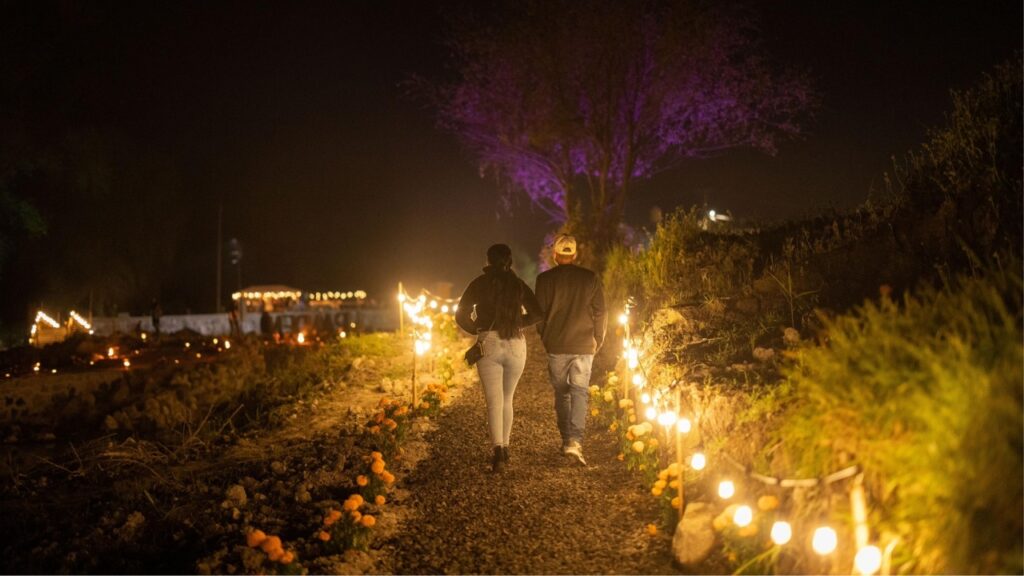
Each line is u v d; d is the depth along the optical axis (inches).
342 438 321.7
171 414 469.4
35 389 536.4
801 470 171.6
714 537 184.4
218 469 310.3
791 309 274.4
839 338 177.6
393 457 286.5
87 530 244.7
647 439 250.8
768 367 239.3
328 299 2269.9
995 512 131.6
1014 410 134.1
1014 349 143.9
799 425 175.0
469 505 239.5
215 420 437.7
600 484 250.4
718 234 436.5
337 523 206.5
